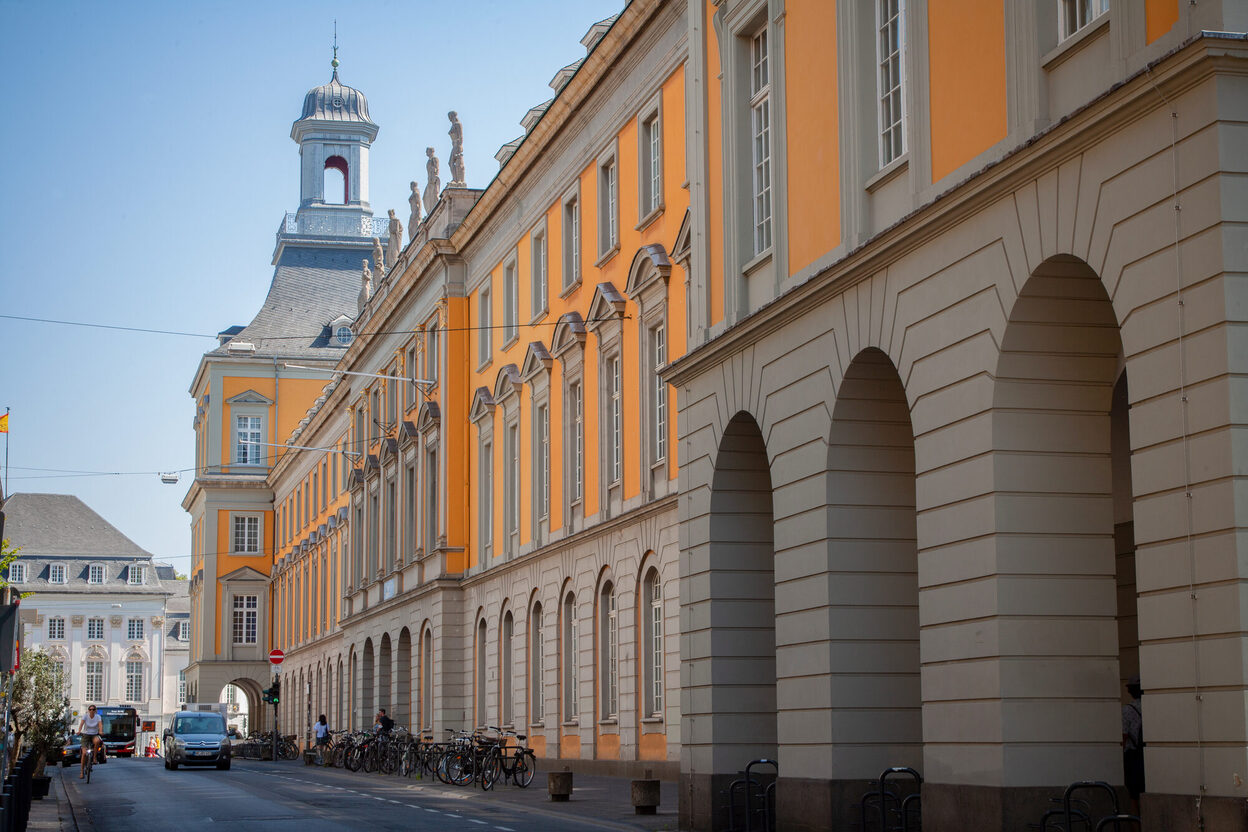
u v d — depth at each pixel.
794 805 18.81
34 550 135.12
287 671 85.00
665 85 31.45
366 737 49.84
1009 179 14.70
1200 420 12.24
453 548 47.66
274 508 93.56
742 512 21.75
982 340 15.26
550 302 39.50
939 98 16.34
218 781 41.16
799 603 19.02
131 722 93.31
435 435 49.78
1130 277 13.09
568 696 37.34
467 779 35.06
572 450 37.72
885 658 18.27
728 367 21.38
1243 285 12.03
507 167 41.75
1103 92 13.26
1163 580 12.61
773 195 20.23
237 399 94.00
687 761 22.02
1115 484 18.52
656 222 31.81
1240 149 12.12
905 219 16.36
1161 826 12.42
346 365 66.94
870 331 17.48
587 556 35.59
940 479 15.95
